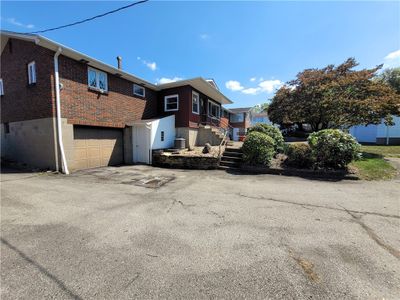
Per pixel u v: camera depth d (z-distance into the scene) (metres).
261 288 1.95
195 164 9.45
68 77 8.23
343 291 1.90
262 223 3.50
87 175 7.78
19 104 9.25
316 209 4.17
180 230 3.23
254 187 6.00
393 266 2.29
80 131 8.91
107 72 9.98
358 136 20.77
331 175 7.25
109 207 4.29
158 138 11.52
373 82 11.12
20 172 8.11
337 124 12.67
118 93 10.66
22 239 2.92
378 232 3.14
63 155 8.02
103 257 2.48
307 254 2.54
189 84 12.81
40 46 8.09
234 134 29.75
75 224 3.44
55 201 4.66
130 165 10.51
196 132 14.03
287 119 17.11
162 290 1.92
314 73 14.31
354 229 3.25
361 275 2.13
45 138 8.20
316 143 7.70
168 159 10.04
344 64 13.23
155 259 2.44
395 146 15.28
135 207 4.29
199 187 6.02
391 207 4.26
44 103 8.09
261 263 2.35
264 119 38.28
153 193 5.38
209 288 1.95
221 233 3.12
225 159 9.73
